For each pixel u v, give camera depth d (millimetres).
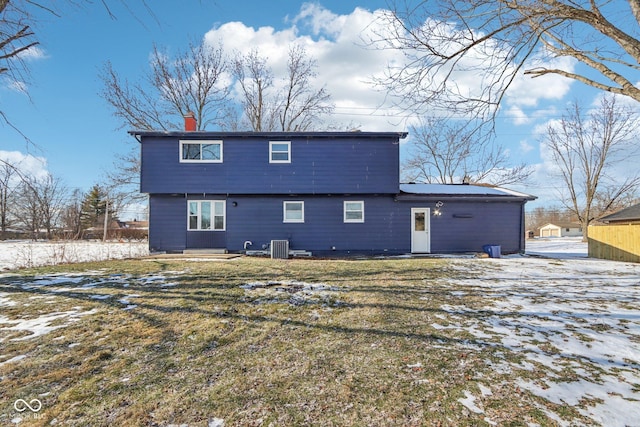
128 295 6402
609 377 3281
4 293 6535
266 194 14867
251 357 3777
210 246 14742
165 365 3576
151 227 14656
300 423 2549
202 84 25359
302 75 27266
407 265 10820
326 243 14922
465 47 4387
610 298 6453
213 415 2660
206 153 14773
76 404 2824
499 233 15273
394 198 15086
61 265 10344
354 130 16438
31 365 3561
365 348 4012
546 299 6355
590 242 14445
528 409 2717
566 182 25953
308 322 4992
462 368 3467
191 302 5957
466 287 7375
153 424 2553
